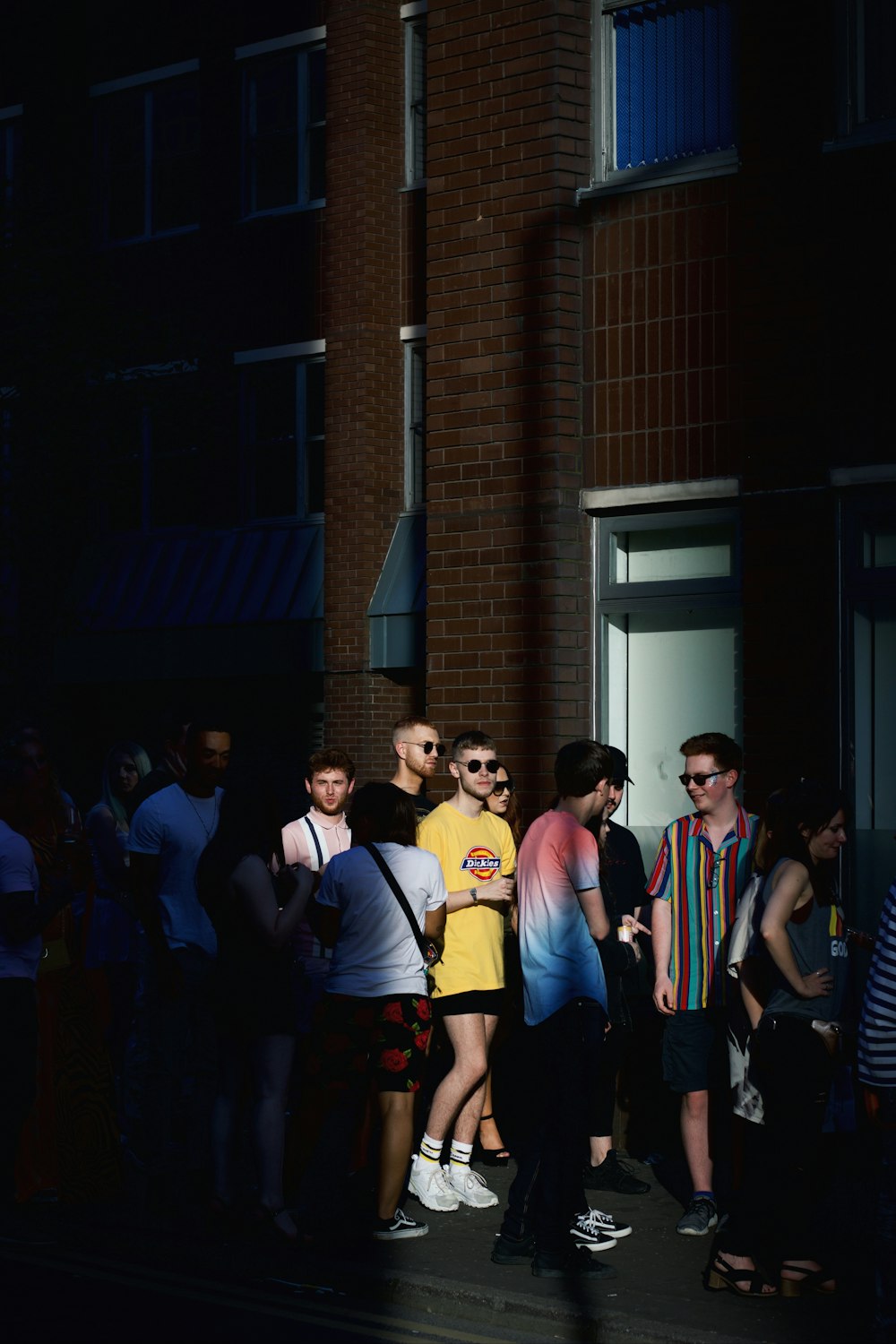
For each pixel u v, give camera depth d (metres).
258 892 12.39
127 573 36.44
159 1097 14.16
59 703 37.75
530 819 18.78
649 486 18.33
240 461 35.44
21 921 12.53
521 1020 15.30
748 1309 10.78
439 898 12.49
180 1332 10.55
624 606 18.72
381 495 33.41
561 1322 10.66
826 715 17.00
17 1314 10.93
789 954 10.78
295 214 34.59
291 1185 12.79
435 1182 13.44
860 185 16.94
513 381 19.03
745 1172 11.10
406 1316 11.03
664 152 18.64
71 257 31.36
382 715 33.09
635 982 14.12
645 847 18.66
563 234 18.77
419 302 33.44
